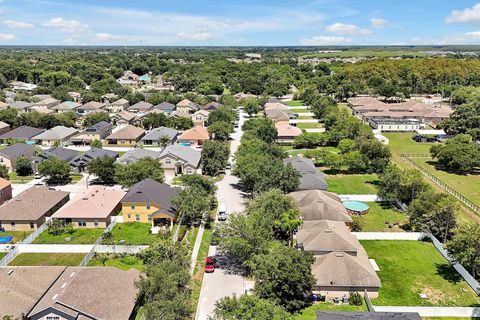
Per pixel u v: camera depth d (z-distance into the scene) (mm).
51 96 174750
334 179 90250
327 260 49188
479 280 50500
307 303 46438
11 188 77062
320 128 138375
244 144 93188
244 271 52531
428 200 62781
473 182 88500
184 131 126312
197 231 63812
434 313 44469
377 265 54312
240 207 72250
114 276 44656
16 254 56281
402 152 112188
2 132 121688
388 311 44344
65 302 39031
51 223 62562
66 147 113625
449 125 126062
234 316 36625
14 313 38719
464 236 49531
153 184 71125
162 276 41656
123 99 172250
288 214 55938
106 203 67875
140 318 41562
